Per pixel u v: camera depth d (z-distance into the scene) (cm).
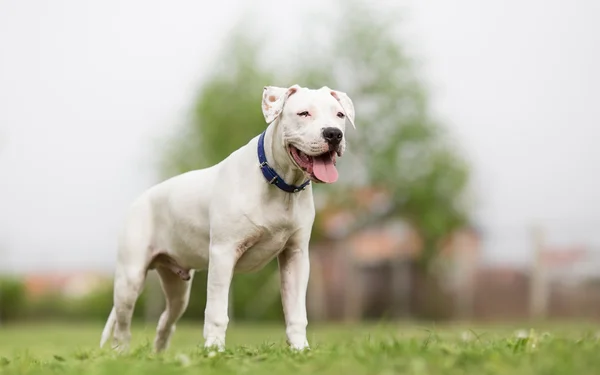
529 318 1778
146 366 437
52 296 2652
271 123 550
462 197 2539
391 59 2508
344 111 544
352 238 2516
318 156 523
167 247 620
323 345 536
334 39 2525
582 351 439
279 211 551
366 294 2123
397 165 2467
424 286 2073
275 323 2341
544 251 1717
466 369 397
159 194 623
